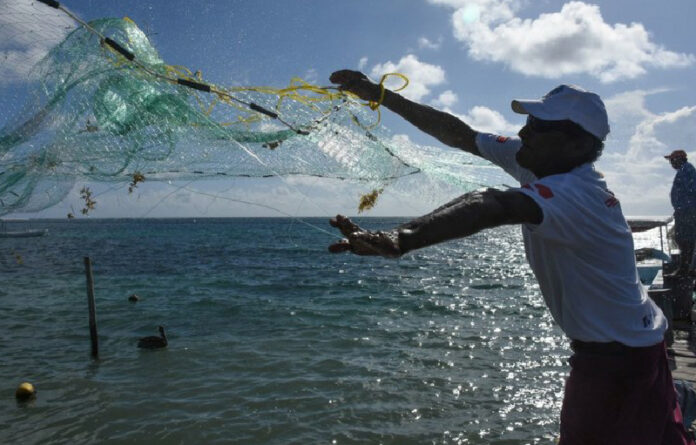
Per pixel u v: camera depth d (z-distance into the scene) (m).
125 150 2.97
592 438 2.14
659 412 2.14
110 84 2.93
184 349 11.34
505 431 6.87
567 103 1.97
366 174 3.04
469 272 26.89
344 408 7.75
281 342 11.79
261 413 7.68
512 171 2.65
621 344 2.06
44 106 2.87
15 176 2.90
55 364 10.51
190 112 2.98
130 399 8.42
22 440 7.09
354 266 30.34
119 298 18.72
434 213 1.62
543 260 2.08
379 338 11.96
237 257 36.88
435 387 8.55
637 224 11.84
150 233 79.94
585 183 1.93
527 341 11.43
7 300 18.55
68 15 2.52
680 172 10.09
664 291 8.66
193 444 6.84
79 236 69.69
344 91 3.04
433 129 2.86
